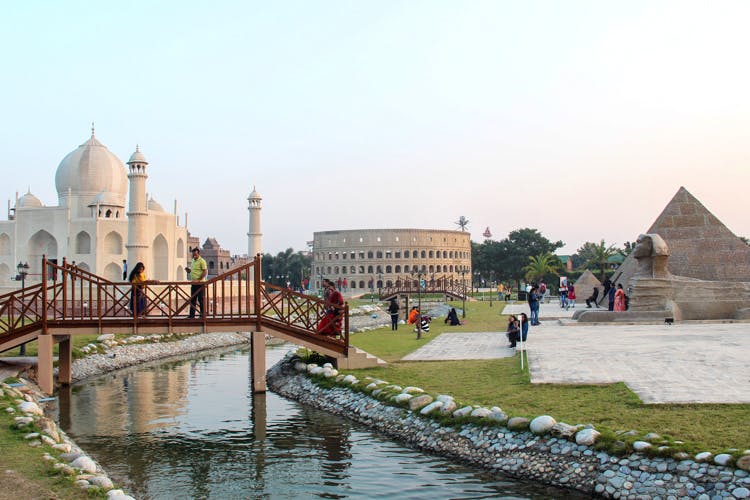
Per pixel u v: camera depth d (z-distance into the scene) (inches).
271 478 624.1
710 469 479.2
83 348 1417.3
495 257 5954.7
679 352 944.3
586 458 550.6
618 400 665.6
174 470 656.4
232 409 936.9
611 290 1771.7
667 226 1820.9
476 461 617.9
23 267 1747.0
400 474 613.0
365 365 1032.8
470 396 762.2
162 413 919.7
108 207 2866.6
